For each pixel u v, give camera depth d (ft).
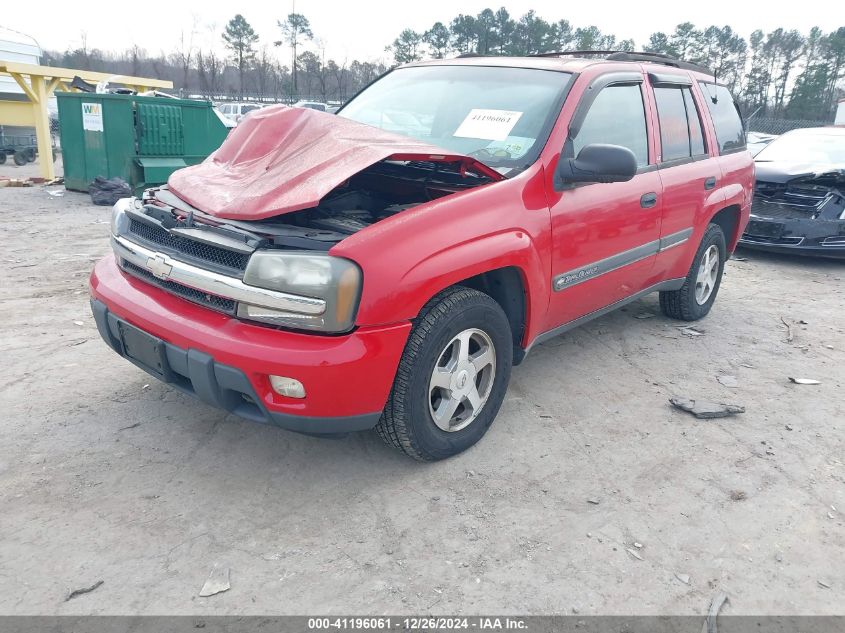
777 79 171.53
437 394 10.24
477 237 9.64
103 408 11.71
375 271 8.46
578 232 11.63
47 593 7.55
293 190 9.21
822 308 20.07
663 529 9.13
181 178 10.98
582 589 7.97
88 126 35.65
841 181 24.97
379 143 9.98
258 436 11.03
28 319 15.98
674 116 15.06
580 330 16.92
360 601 7.64
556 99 11.80
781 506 9.76
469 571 8.19
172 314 9.25
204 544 8.45
